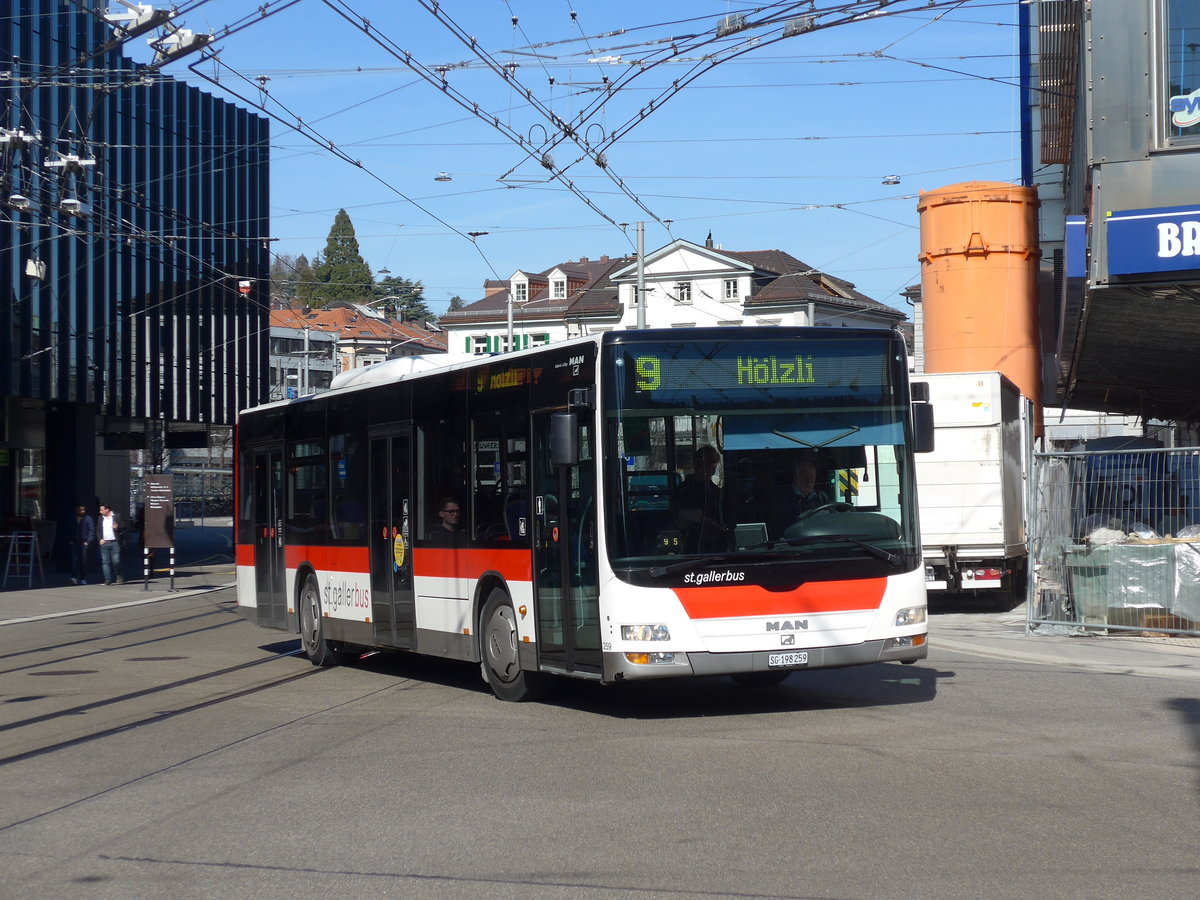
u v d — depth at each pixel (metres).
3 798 8.34
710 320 67.38
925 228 29.50
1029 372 28.86
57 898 6.01
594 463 10.24
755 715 10.53
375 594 14.11
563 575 10.73
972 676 12.51
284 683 13.85
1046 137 29.27
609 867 6.12
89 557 38.41
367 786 8.24
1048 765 8.12
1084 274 17.28
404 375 13.78
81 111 33.09
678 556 10.05
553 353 10.92
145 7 14.82
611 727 10.20
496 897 5.72
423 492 13.12
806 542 10.24
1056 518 16.17
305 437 16.00
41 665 16.31
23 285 33.59
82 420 37.84
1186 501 15.47
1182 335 20.61
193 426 48.72
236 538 18.27
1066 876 5.72
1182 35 16.38
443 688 13.05
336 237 110.06
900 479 10.57
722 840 6.54
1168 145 16.39
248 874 6.29
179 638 19.59
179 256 40.91
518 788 7.99
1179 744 8.76
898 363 10.70
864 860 6.07
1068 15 21.75
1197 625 15.09
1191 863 5.89
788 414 10.41
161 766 9.24
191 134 41.53
